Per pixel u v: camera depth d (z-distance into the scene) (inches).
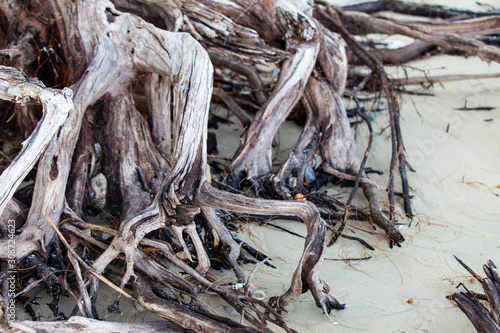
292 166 117.0
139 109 131.5
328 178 118.8
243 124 129.9
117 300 93.7
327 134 120.3
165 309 91.3
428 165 123.2
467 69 158.6
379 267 102.8
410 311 96.5
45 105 94.1
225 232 102.5
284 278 101.0
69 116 102.8
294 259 104.1
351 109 140.7
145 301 92.4
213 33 119.5
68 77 121.2
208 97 103.3
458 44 139.3
